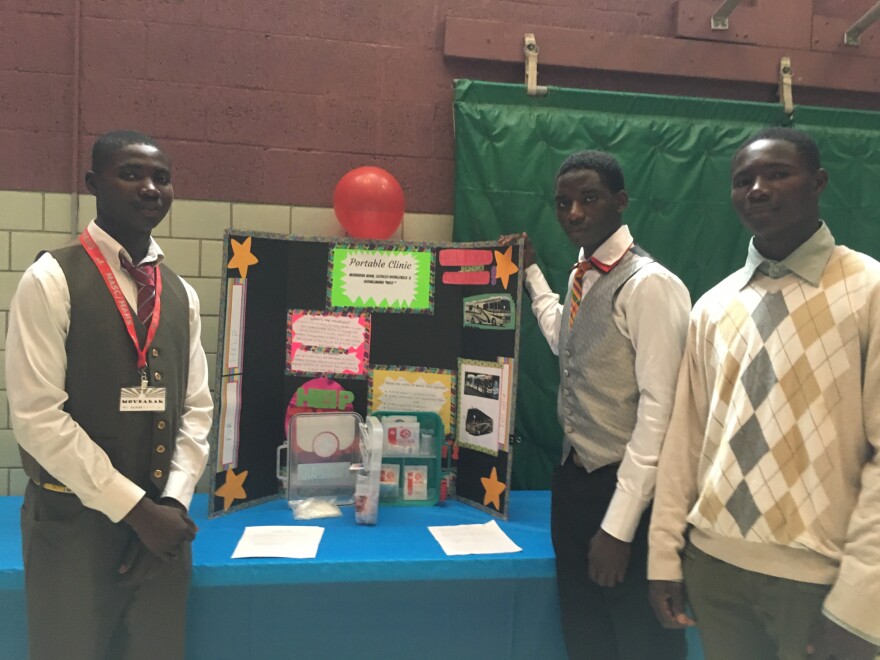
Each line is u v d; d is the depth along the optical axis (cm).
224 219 231
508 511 193
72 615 119
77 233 222
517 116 234
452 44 236
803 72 253
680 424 123
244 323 194
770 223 109
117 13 222
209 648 151
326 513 189
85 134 222
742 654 112
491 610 160
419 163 241
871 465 99
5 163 218
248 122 231
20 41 218
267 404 203
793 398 104
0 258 219
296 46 232
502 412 192
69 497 120
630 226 239
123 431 123
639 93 246
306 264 208
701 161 242
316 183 236
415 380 210
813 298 105
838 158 247
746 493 107
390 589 157
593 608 147
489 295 196
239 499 194
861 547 96
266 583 150
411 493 202
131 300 128
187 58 226
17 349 117
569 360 152
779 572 105
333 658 156
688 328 132
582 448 147
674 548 119
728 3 240
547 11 243
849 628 95
